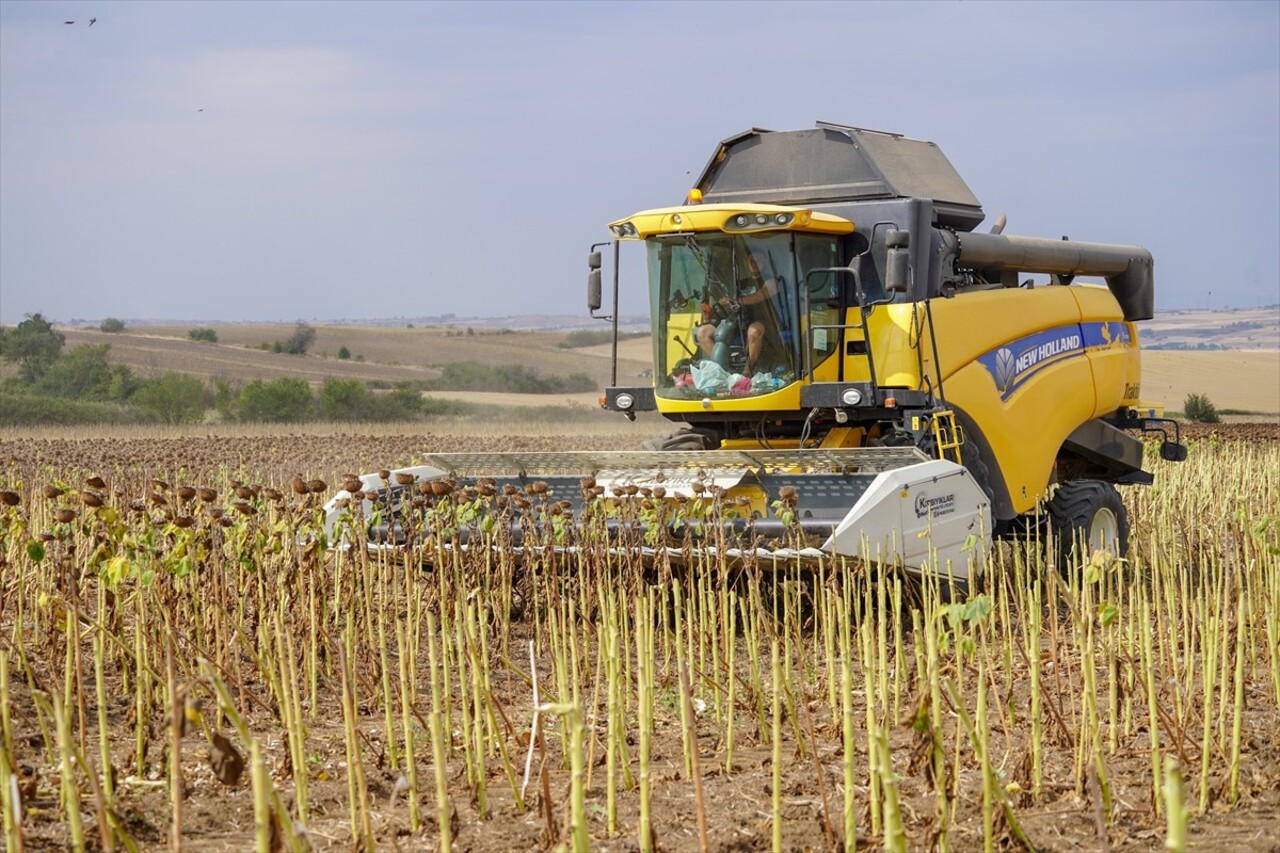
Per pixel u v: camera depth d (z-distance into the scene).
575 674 7.05
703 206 12.02
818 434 12.60
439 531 9.17
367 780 6.66
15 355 71.75
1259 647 9.52
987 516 11.24
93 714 7.80
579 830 4.59
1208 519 13.16
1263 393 76.31
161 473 17.78
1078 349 14.30
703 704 8.13
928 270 12.20
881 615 7.42
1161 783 5.95
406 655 7.93
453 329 146.12
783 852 5.60
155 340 110.25
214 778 6.67
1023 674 8.61
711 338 12.30
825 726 7.66
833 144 12.95
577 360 116.44
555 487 11.92
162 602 7.83
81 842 4.90
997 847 5.61
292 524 8.56
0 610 7.99
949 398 12.10
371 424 45.56
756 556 9.09
